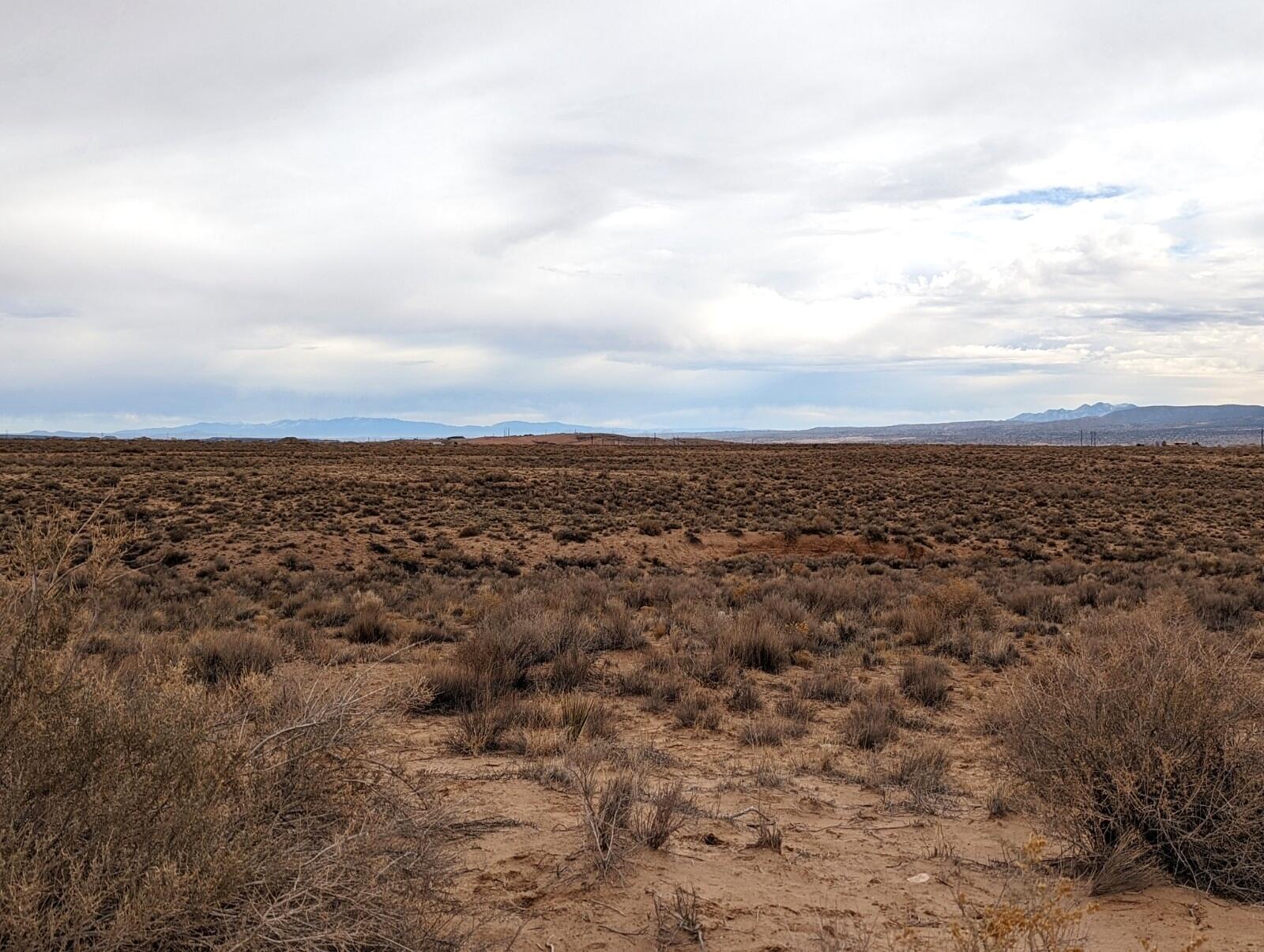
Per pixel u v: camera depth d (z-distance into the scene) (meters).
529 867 5.32
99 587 3.52
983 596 20.61
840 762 8.54
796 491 55.00
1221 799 5.18
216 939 2.96
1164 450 96.94
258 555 30.47
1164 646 5.88
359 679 4.81
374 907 3.31
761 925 4.62
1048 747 5.74
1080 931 4.52
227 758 3.46
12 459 58.41
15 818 2.97
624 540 36.44
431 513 40.84
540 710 10.04
